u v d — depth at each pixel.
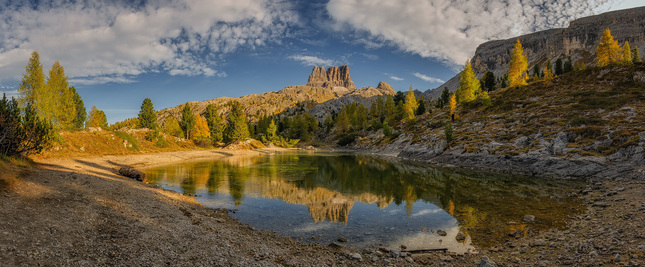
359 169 47.16
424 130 86.44
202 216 17.64
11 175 17.39
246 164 55.47
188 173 40.44
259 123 174.62
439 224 17.22
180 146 83.06
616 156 30.45
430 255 12.50
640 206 15.80
